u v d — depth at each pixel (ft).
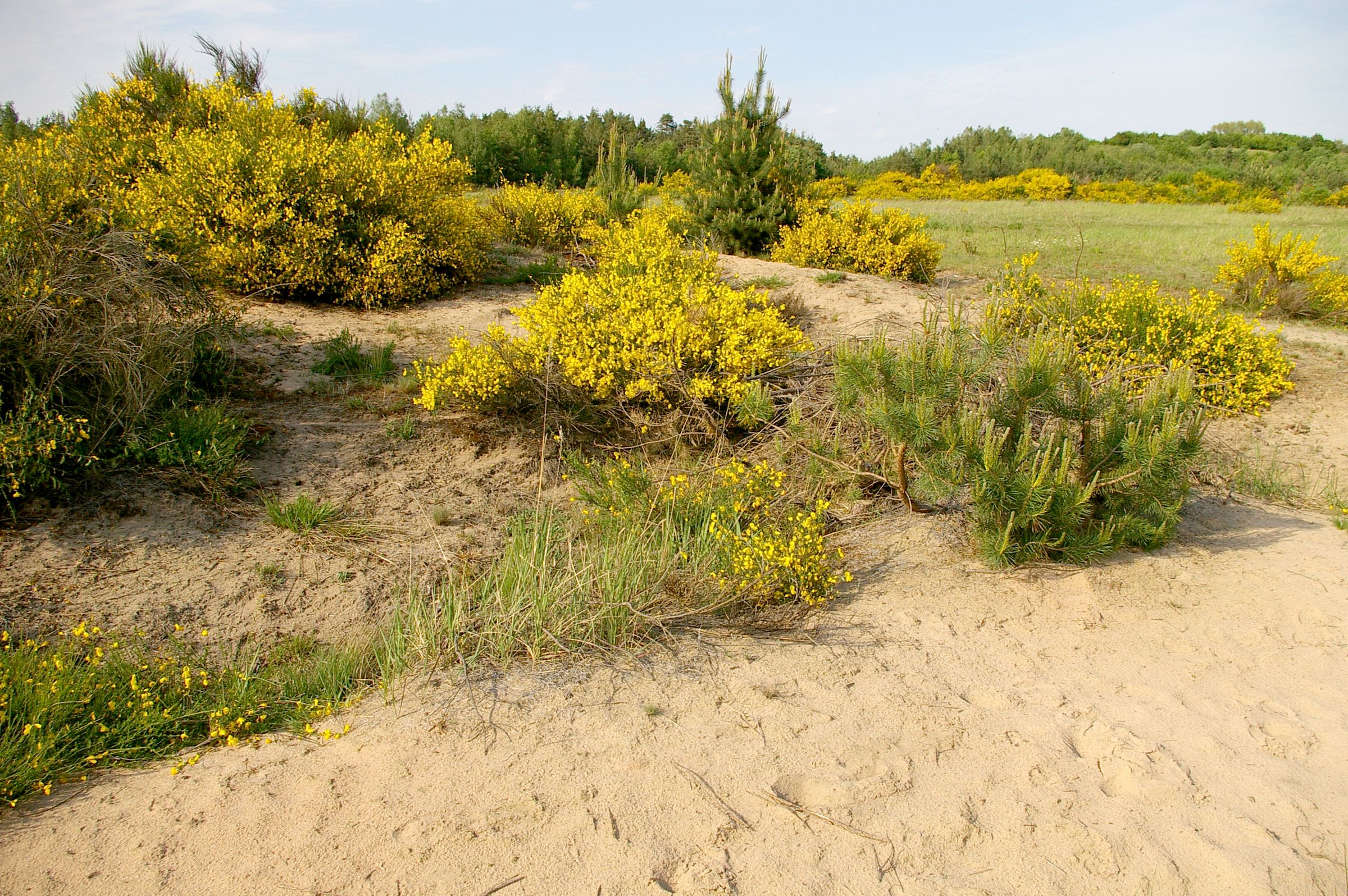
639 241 32.45
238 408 19.85
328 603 14.19
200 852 8.38
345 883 7.89
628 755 9.86
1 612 12.63
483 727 10.47
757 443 20.43
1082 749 10.03
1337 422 23.85
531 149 108.27
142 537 14.88
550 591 13.15
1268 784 9.34
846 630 13.02
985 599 13.88
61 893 7.86
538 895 7.72
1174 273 42.55
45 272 15.85
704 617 13.53
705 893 7.75
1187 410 15.55
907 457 16.84
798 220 44.04
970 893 7.81
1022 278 30.17
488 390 19.86
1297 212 95.04
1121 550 15.57
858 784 9.36
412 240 29.35
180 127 32.86
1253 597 13.70
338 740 10.38
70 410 15.83
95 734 10.47
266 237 27.63
